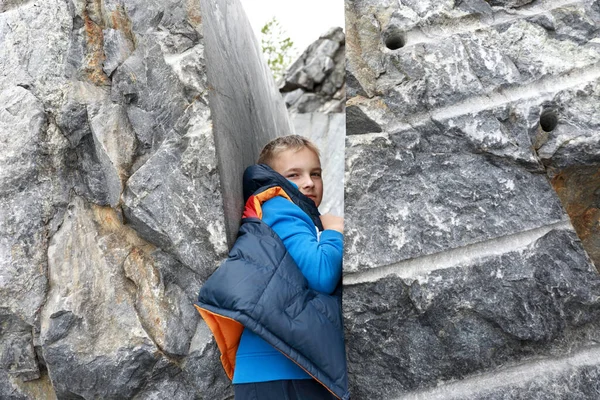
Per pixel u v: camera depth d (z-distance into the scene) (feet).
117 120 5.63
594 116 4.57
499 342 4.31
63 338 5.15
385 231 4.56
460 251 4.47
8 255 5.28
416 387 4.35
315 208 5.99
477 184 4.55
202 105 5.45
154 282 5.34
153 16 5.77
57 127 5.58
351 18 5.08
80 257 5.37
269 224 5.18
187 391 5.19
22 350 5.30
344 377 4.43
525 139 4.58
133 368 5.10
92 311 5.23
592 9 4.84
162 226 5.33
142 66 5.70
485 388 4.25
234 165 6.17
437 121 4.72
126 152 5.55
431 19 4.98
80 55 5.74
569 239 4.39
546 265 4.35
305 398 4.53
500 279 4.35
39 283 5.26
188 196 5.31
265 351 4.62
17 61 5.78
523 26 4.86
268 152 6.51
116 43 5.79
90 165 5.60
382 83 4.89
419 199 4.59
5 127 5.56
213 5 6.52
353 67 4.96
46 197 5.44
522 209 4.47
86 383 5.12
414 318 4.42
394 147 4.73
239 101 7.20
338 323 4.66
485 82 4.75
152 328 5.20
